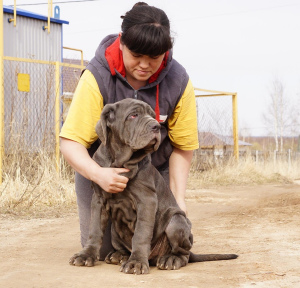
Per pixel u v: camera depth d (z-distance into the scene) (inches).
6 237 124.0
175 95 94.6
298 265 87.7
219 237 119.4
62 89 229.9
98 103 92.1
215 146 320.5
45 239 121.0
